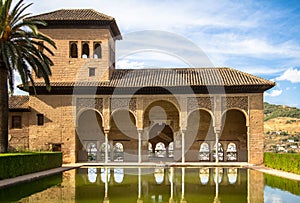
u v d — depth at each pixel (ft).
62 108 92.68
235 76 94.38
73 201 39.88
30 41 70.95
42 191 47.03
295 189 49.01
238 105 90.02
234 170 77.15
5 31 68.08
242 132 101.04
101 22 95.25
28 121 93.30
